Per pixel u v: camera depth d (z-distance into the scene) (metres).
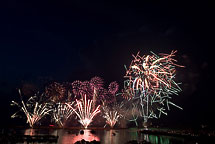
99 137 44.12
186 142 36.16
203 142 35.53
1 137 34.34
